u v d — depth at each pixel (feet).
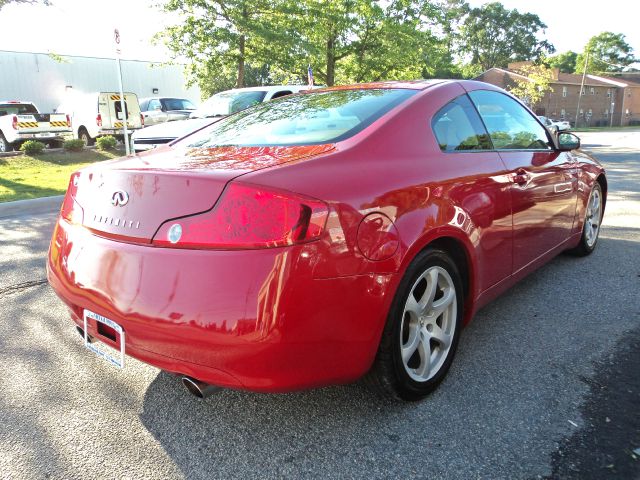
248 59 69.10
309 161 6.96
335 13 71.00
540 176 10.96
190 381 6.70
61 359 9.87
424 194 7.70
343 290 6.42
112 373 9.30
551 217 11.77
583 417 7.56
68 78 79.00
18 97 75.05
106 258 6.95
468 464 6.68
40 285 14.29
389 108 8.73
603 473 6.41
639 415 7.57
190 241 6.29
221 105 32.01
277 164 6.82
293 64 71.05
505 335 10.36
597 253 15.66
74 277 7.38
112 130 58.90
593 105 225.97
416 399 8.05
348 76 83.87
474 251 8.69
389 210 7.06
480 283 9.14
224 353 6.10
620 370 8.86
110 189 7.30
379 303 6.82
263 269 5.97
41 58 76.23
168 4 63.36
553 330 10.51
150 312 6.40
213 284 6.06
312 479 6.53
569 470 6.48
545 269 14.28
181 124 29.81
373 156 7.64
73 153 53.72
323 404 8.10
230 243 6.08
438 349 8.46
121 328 6.79
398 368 7.48
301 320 6.10
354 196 6.70
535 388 8.39
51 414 8.03
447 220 7.95
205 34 64.08
